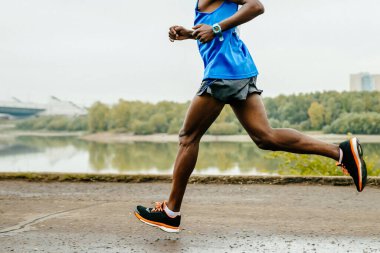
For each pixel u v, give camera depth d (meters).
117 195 4.70
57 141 96.00
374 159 6.70
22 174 5.56
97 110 108.62
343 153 2.68
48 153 54.22
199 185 5.20
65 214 3.84
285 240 3.05
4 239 3.08
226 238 3.10
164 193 4.80
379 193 4.72
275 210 3.96
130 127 103.56
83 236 3.15
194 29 2.62
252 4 2.58
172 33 2.82
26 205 4.21
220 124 54.03
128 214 3.84
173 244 2.96
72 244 2.96
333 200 4.39
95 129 108.19
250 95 2.73
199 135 2.82
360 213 3.85
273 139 2.71
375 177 5.12
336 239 3.07
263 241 3.03
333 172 7.02
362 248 2.87
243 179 5.27
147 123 101.31
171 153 62.47
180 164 2.85
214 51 2.66
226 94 2.64
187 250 2.83
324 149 2.71
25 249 2.86
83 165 39.28
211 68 2.63
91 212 3.92
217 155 29.66
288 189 4.95
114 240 3.05
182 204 4.21
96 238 3.11
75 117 117.50
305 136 2.73
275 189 4.96
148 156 57.47
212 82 2.63
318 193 4.73
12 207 4.12
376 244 2.95
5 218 3.69
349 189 4.95
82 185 5.27
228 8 2.68
